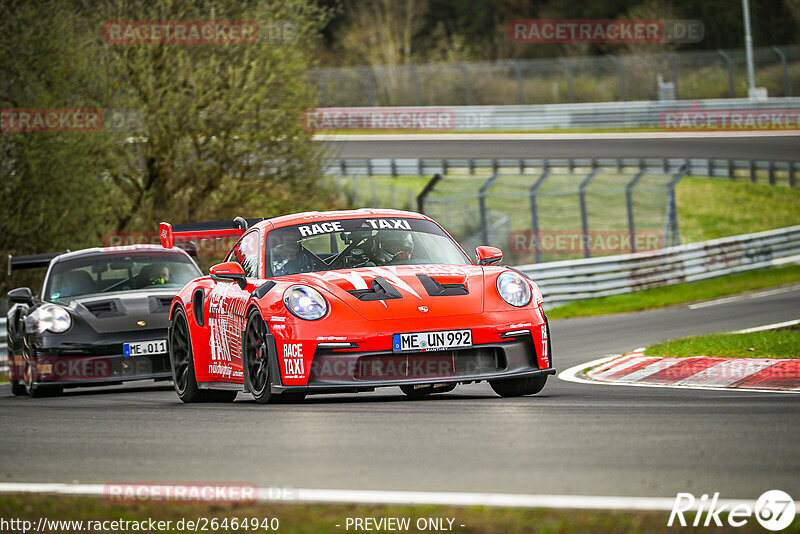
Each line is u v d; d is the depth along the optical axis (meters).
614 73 187.25
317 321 25.31
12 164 73.88
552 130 167.75
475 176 140.25
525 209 128.75
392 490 15.00
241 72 82.88
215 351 30.09
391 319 25.16
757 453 16.72
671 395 26.59
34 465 18.83
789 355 33.41
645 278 85.69
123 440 21.36
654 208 127.94
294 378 25.39
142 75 81.25
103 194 81.19
